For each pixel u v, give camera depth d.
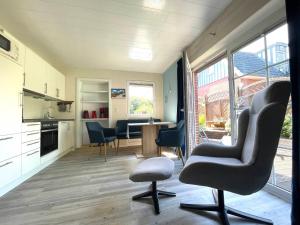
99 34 3.08
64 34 3.07
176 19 2.64
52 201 1.79
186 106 3.30
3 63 2.04
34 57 3.14
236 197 1.81
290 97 1.31
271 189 1.88
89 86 5.38
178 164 3.15
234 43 2.45
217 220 1.43
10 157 2.09
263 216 1.47
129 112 5.39
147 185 2.19
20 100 2.35
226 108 3.72
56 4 2.28
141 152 4.20
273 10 1.81
